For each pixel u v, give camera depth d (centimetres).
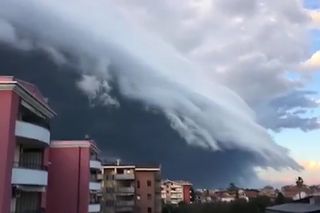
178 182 19600
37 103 4225
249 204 13538
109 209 10681
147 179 11562
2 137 3541
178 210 13625
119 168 11131
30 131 3925
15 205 3931
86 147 6638
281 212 7638
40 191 4394
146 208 11438
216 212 13625
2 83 3566
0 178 3488
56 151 6575
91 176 7012
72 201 6406
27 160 4488
